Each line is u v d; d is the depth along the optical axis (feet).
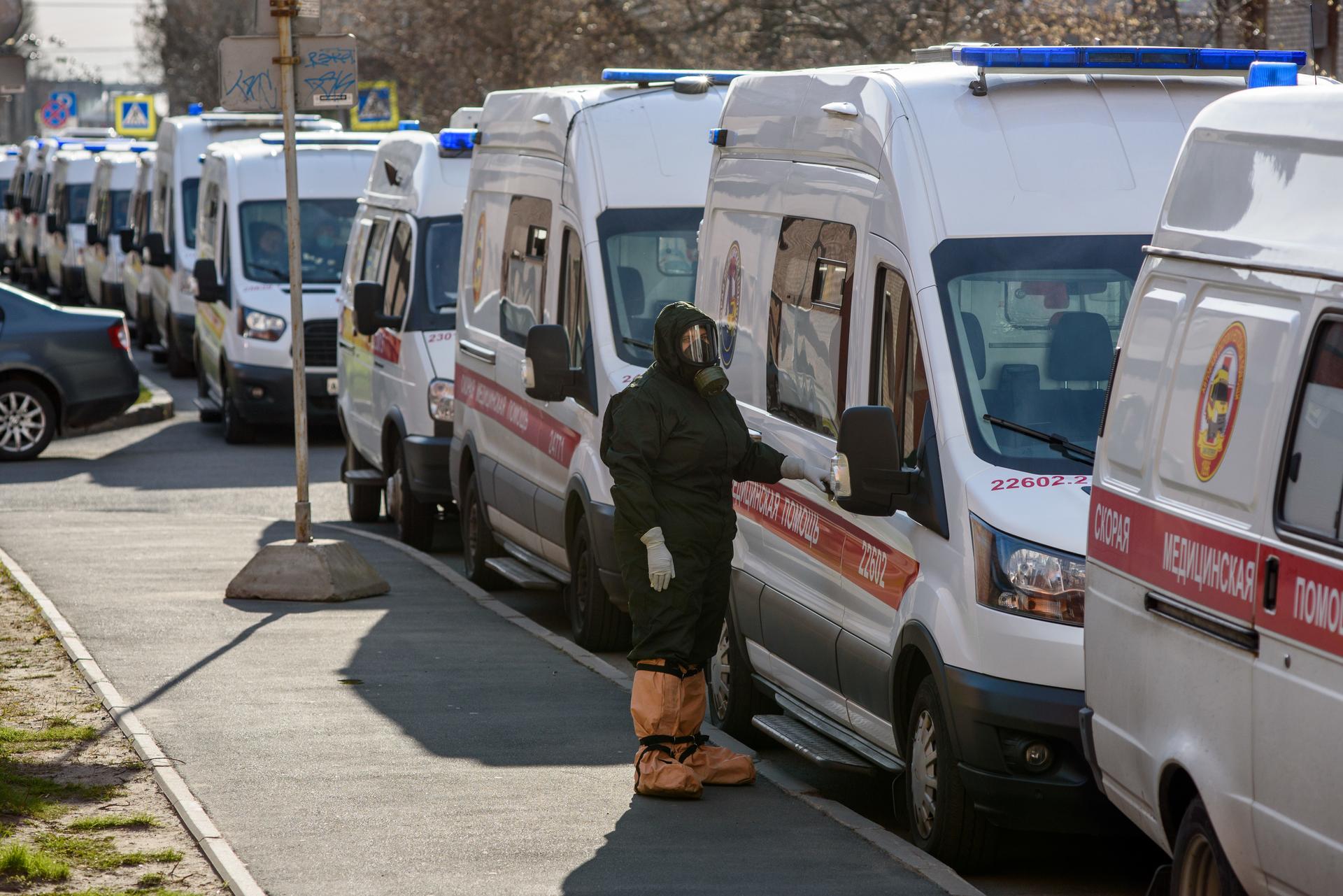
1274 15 239.50
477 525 139.33
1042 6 236.02
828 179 84.38
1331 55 227.40
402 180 173.27
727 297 97.60
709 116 121.19
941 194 75.56
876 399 77.20
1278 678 50.29
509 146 137.90
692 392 76.89
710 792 79.41
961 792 69.00
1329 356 50.60
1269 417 52.70
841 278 81.56
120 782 80.12
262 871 67.82
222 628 115.34
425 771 82.17
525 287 129.08
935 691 70.03
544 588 131.44
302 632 114.62
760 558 90.02
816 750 80.69
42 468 213.05
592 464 110.93
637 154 118.83
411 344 157.28
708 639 80.28
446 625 118.42
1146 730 58.18
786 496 86.38
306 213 237.25
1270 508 51.65
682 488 76.95
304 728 90.02
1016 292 73.51
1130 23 229.04
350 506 176.04
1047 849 75.66
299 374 127.65
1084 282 73.72
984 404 71.05
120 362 225.15
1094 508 63.10
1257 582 51.60
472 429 140.46
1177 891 56.34
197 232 293.43
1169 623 56.70
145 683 99.19
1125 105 78.59
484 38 302.86
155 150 353.51
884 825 80.79
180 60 622.95
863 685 77.00
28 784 79.00
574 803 77.36
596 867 68.59
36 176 547.08
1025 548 66.23
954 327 72.74
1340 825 47.37
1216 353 56.44
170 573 136.46
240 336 229.66
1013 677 65.77
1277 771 50.24
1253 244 55.67
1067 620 65.51
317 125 287.89
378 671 103.45
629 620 113.70
